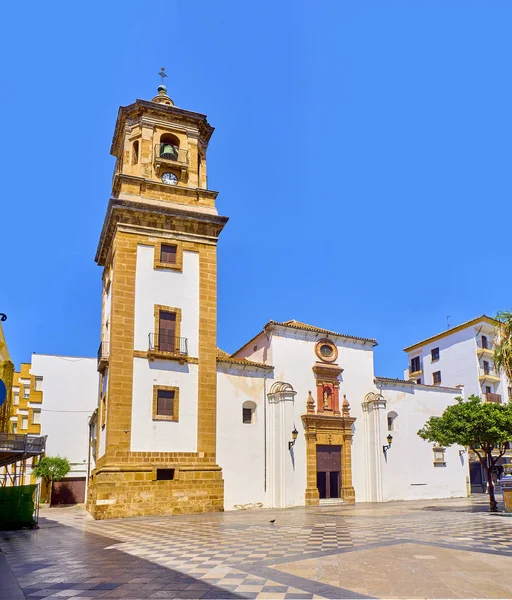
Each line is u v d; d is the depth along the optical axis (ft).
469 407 82.07
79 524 71.31
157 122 100.48
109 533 57.72
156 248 92.94
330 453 106.42
